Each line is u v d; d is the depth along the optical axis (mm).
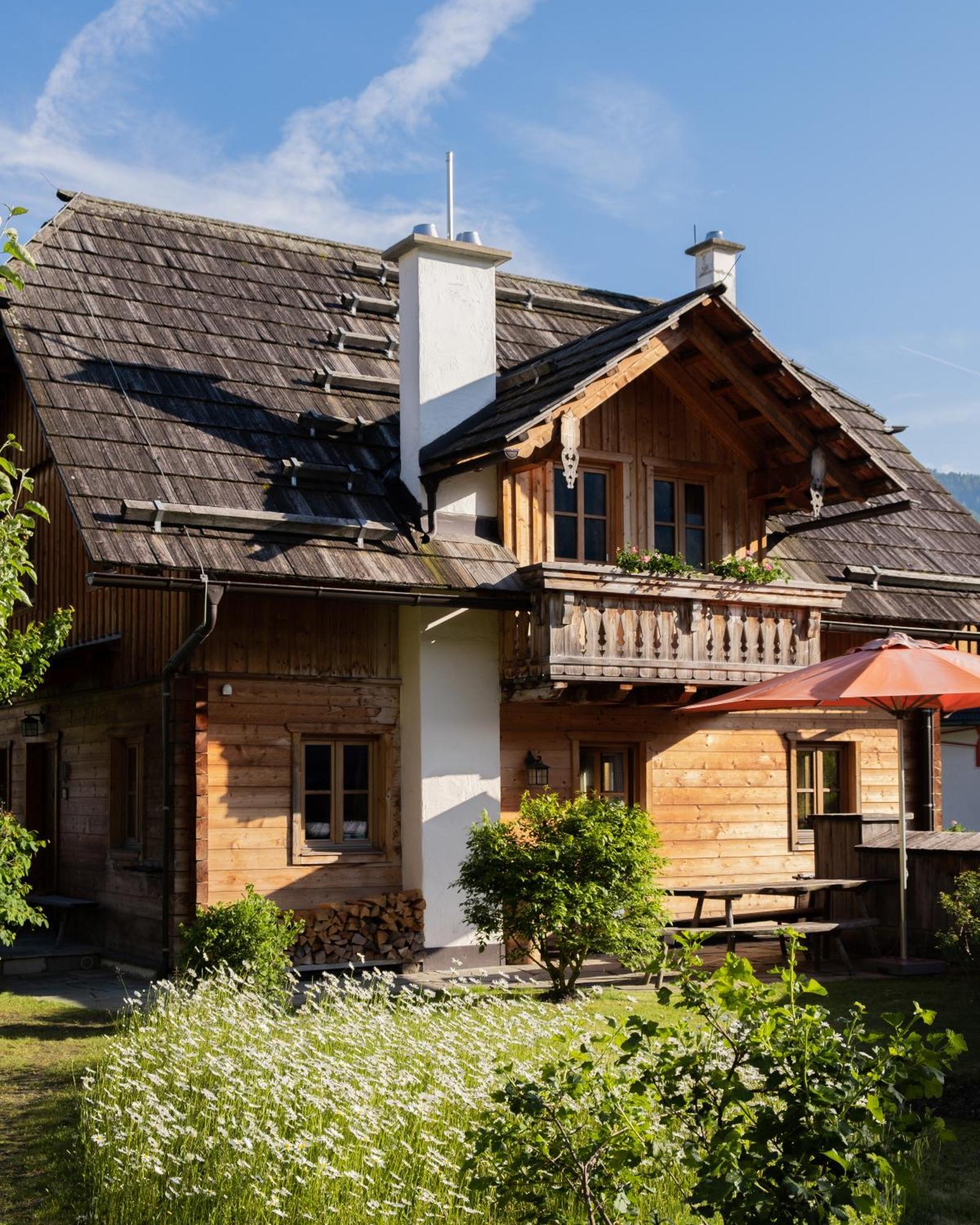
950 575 19078
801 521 18672
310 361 16516
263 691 13836
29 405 17797
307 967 13508
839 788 18312
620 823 11930
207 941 11180
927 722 18766
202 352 15750
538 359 16875
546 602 14375
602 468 16219
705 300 15141
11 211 6957
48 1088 8633
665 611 15172
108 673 15383
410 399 15352
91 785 15812
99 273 16172
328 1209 5883
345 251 19047
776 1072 4730
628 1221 5406
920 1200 6508
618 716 16156
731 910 13172
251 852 13656
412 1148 6508
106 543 12391
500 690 14984
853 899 14828
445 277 15648
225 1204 6016
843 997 12062
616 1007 11273
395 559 14141
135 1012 10023
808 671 13938
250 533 13438
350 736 14531
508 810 15188
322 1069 7621
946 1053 4750
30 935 16438
